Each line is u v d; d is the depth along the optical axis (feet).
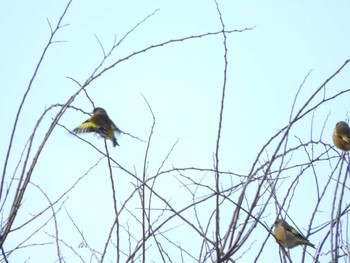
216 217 35.24
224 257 35.04
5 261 33.37
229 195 39.81
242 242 35.70
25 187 32.91
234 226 36.04
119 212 36.37
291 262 38.81
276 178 39.22
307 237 40.32
